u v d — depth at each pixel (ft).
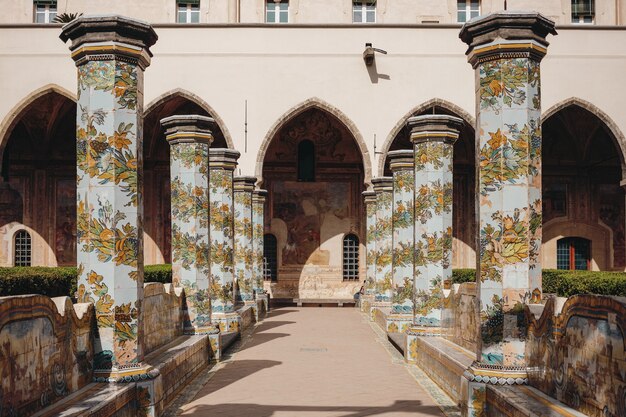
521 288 27.89
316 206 108.37
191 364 39.60
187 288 46.42
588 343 21.22
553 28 28.60
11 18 105.81
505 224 28.02
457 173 107.55
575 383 22.29
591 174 108.37
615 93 91.35
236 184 76.79
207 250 47.44
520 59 28.27
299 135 108.06
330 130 107.86
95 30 28.02
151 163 106.22
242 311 66.49
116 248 27.71
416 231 47.26
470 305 37.19
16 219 105.29
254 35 92.68
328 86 92.63
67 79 90.43
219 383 38.83
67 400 23.45
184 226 46.73
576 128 106.22
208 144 47.93
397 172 59.82
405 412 31.45
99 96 28.09
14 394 19.72
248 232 77.20
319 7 106.42
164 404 31.76
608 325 19.80
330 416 30.68
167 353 36.24
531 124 28.35
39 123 102.63
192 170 46.88
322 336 63.00
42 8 106.83
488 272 28.32
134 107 28.60
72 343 24.97
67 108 101.71
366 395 35.42
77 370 25.52
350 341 59.21
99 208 27.84
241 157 91.40
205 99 92.02
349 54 92.94
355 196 108.47
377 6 106.52
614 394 19.35
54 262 105.29
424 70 92.79
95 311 27.45
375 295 78.18
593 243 107.96
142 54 28.81
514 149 28.17
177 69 92.12
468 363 32.63
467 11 107.45
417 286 46.85
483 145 28.68
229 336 56.59
